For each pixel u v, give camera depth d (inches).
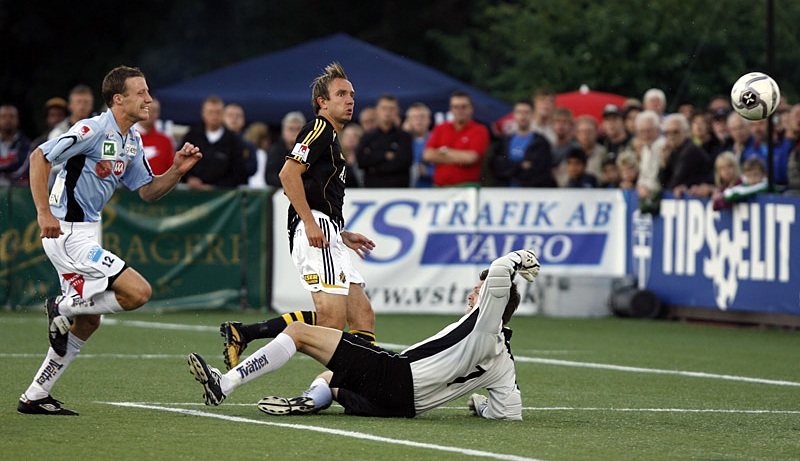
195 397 1010.1
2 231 1843.0
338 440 781.3
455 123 1918.1
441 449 755.4
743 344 1558.8
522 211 1910.7
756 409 1005.8
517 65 3811.5
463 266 1894.7
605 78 3538.4
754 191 1721.2
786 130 1812.3
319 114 1002.7
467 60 4160.9
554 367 1301.7
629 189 1937.7
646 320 1870.1
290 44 4247.0
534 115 2102.6
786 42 3479.3
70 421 851.4
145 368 1222.9
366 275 1875.0
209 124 1887.3
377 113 1993.1
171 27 4003.4
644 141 1894.7
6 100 3971.5
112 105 893.8
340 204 1005.8
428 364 884.0
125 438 779.4
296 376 1172.5
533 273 880.3
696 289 1829.5
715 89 3422.7
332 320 971.9
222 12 4087.1
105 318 1765.5
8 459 705.0
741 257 1752.0
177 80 4033.0
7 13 3838.6
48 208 848.3
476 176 1927.9
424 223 1884.8
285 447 753.0
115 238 1823.3
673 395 1093.8
